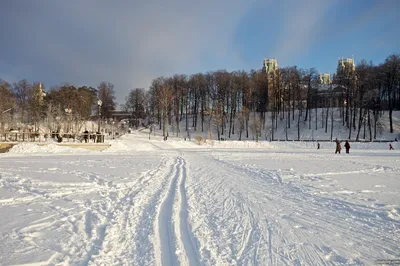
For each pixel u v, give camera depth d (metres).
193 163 16.70
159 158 20.00
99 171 12.41
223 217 5.81
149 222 5.39
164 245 4.32
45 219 5.55
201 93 68.94
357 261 3.88
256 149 35.12
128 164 15.60
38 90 56.03
